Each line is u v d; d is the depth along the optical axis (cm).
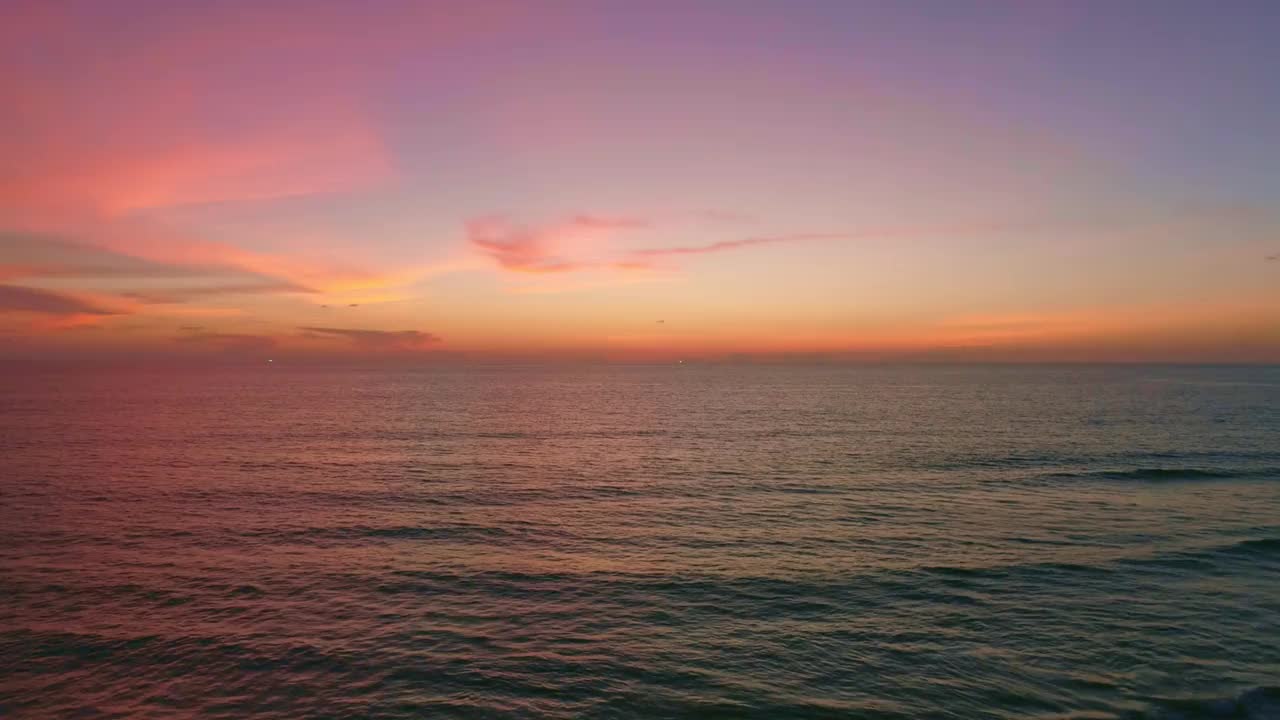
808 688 1838
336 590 2542
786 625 2233
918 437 6881
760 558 2912
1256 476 4681
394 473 4916
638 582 2630
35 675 1895
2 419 8781
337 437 6988
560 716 1706
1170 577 2650
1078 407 10506
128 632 2162
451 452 5984
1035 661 1972
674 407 11281
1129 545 3064
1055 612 2317
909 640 2117
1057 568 2756
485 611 2352
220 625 2220
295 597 2470
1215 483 4459
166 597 2459
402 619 2281
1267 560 2850
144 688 1833
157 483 4494
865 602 2419
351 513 3703
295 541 3159
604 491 4306
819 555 2948
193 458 5553
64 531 3303
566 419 9081
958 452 5844
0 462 5312
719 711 1727
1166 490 4250
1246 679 1858
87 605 2380
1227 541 3117
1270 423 7969
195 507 3812
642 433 7412
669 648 2073
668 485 4494
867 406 11062
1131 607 2355
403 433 7369
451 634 2167
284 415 9569
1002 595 2473
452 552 3005
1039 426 7775
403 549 3044
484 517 3631
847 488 4369
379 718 1694
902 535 3256
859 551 3005
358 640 2120
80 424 8181
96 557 2902
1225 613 2298
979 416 9062
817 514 3688
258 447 6222
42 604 2383
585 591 2538
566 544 3133
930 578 2652
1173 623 2222
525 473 4941
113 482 4519
